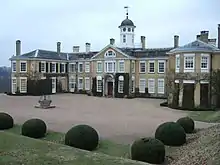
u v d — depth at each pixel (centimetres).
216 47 3650
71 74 5716
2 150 1180
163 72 4597
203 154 1130
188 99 3359
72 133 1373
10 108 3075
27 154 1123
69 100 4097
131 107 3297
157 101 4062
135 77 4912
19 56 5088
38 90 5103
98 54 5122
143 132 1873
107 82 5044
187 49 3381
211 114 2700
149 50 4916
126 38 5984
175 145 1478
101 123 2203
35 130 1648
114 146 1494
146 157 1169
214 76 3353
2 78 8606
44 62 5262
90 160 1046
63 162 1022
